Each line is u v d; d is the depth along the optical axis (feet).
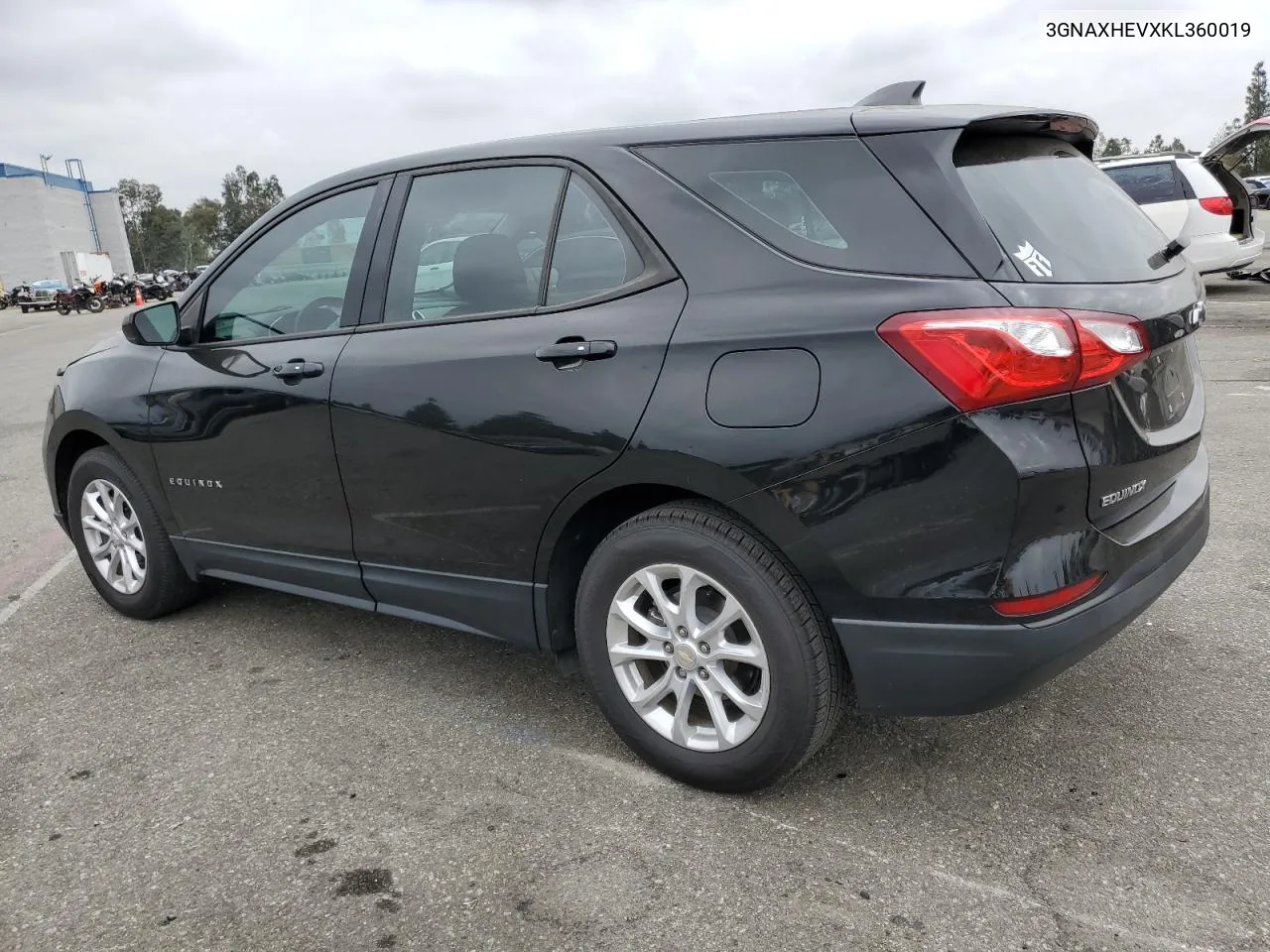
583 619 8.86
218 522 11.71
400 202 10.05
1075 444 6.89
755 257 7.75
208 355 11.41
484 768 9.18
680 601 8.23
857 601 7.40
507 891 7.43
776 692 7.82
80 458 13.10
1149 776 8.50
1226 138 38.27
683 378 7.75
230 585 14.49
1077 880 7.25
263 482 10.94
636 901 7.24
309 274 10.64
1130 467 7.38
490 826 8.25
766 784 8.28
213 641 12.49
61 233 231.91
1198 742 9.00
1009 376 6.71
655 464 7.89
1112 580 7.34
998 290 6.88
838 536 7.29
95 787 9.12
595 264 8.55
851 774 8.77
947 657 7.21
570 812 8.40
